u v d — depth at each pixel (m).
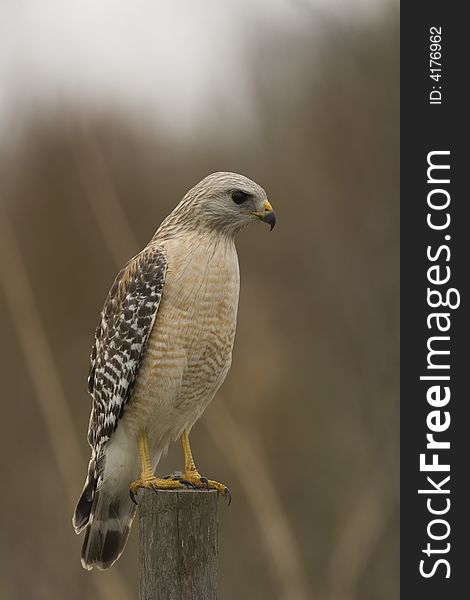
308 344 15.38
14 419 14.67
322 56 15.52
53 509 13.52
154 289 8.28
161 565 7.04
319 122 15.66
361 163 15.14
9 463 14.32
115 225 13.12
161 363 8.31
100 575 11.44
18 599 12.47
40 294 16.19
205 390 8.51
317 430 14.71
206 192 8.41
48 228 16.48
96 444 8.70
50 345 15.69
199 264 8.28
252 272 16.16
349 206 15.27
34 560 12.87
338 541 12.89
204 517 7.07
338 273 15.05
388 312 14.30
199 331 8.28
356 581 12.30
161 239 8.57
